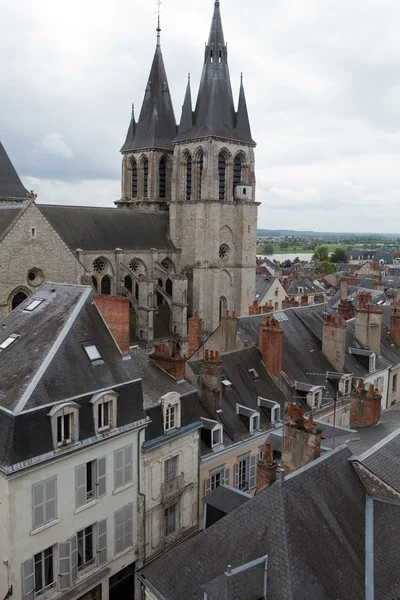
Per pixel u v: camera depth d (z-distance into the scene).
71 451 29.27
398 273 193.38
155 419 35.03
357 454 27.00
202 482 39.41
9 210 59.44
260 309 69.12
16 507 27.33
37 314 35.81
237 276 89.88
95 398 30.67
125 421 32.59
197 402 38.25
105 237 76.12
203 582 20.61
